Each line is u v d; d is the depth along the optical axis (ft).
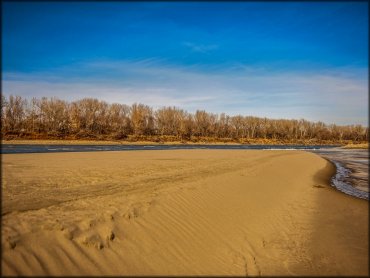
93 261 22.09
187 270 25.45
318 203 56.90
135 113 315.37
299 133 455.63
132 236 26.32
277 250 34.12
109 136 280.72
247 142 369.91
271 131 428.15
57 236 22.72
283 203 52.39
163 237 28.09
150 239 27.02
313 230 41.55
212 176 56.34
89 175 54.90
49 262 20.43
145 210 31.17
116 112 309.22
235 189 50.08
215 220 35.78
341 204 57.26
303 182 77.92
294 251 34.32
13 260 19.26
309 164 122.11
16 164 73.05
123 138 284.41
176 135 335.67
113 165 74.74
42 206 29.22
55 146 190.29
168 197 36.88
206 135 362.53
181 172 62.18
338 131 491.31
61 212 27.37
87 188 40.98
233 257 30.17
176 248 27.66
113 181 48.16
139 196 35.65
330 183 83.25
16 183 43.91
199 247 29.40
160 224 29.76
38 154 112.06
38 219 24.68
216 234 32.96
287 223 43.09
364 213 51.52
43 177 50.93
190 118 351.25
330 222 45.52
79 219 25.85
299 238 38.29
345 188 76.69
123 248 24.52
